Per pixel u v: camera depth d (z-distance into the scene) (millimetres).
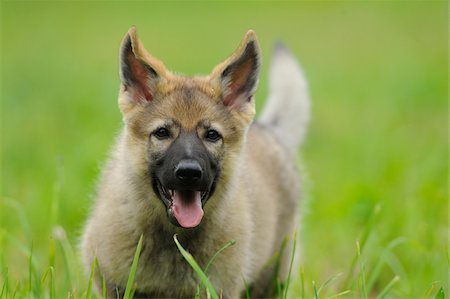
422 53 33750
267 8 45500
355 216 16734
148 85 12039
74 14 42500
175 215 11227
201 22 41062
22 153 21094
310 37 37812
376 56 33906
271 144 14758
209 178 11445
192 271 11758
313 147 22875
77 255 13758
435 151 20484
